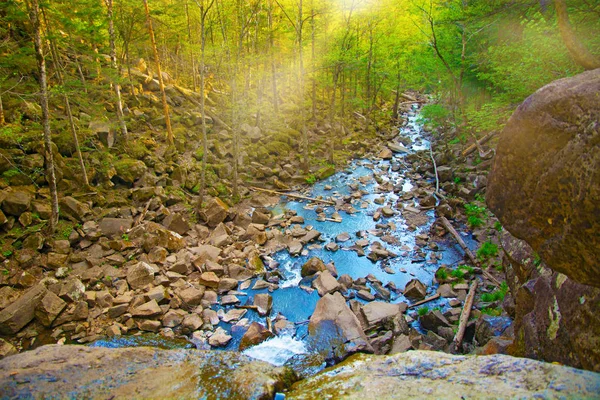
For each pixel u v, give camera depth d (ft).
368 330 34.88
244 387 15.71
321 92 139.23
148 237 47.65
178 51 117.19
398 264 48.42
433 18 74.59
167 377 16.63
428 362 15.31
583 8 35.12
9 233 42.83
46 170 46.98
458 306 38.42
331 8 90.17
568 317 16.97
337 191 75.56
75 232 46.91
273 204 69.21
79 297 37.93
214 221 57.98
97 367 16.85
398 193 73.61
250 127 89.81
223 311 39.11
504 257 32.78
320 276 44.09
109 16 65.05
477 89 85.05
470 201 62.54
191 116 84.48
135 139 70.54
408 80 111.55
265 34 103.71
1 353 30.96
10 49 54.03
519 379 12.74
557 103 13.46
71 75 69.36
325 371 18.03
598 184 11.52
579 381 11.60
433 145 100.78
